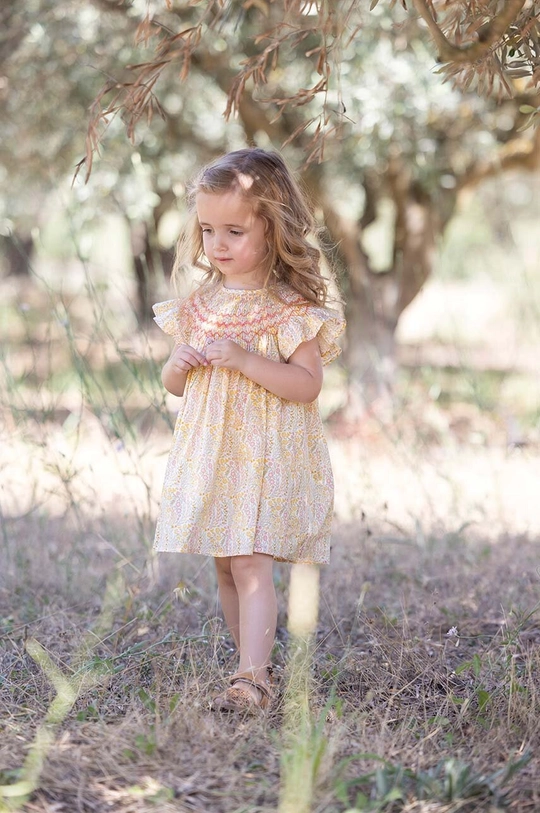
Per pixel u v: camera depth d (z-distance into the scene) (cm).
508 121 955
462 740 299
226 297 361
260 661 328
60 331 772
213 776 269
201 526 342
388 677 356
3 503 664
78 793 255
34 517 630
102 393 522
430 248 1061
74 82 853
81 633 404
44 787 258
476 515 641
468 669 362
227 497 344
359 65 761
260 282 362
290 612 417
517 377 1286
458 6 363
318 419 365
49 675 344
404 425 830
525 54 359
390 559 535
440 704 331
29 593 477
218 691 336
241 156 357
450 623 429
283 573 500
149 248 1069
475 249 1661
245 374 341
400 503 675
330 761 267
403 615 429
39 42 810
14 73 849
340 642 406
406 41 712
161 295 693
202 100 948
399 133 859
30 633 408
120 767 271
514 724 307
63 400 1039
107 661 350
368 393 973
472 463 781
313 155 400
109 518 629
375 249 2111
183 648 364
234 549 338
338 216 1016
